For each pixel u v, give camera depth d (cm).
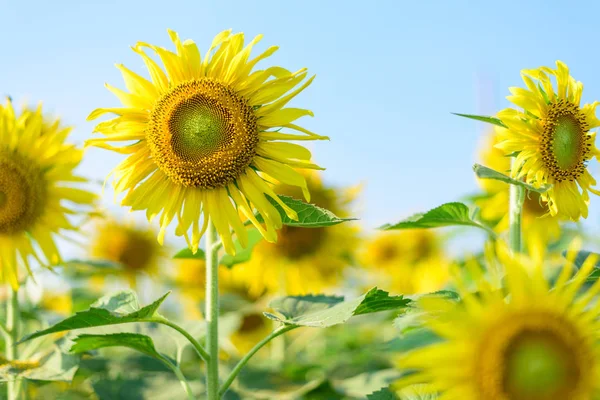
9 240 133
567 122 113
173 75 112
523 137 112
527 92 113
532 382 88
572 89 115
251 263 163
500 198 152
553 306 89
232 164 110
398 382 90
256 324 174
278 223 109
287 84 111
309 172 158
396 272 198
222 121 111
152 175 112
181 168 111
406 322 101
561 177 113
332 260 163
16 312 133
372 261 200
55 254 134
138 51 112
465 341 89
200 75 113
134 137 112
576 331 89
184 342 129
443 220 114
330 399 134
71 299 164
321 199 158
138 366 141
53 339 132
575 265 113
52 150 134
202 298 175
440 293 103
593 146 115
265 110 112
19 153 133
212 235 111
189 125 111
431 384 89
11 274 132
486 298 89
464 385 89
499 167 153
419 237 199
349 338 186
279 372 148
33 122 133
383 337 163
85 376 143
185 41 113
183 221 110
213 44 113
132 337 107
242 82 112
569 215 113
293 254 162
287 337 181
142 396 132
